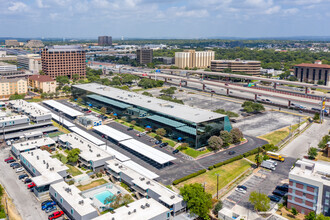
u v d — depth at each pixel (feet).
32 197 412.98
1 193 405.59
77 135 618.85
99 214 366.84
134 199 405.59
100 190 431.43
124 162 505.66
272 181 463.01
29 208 385.09
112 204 381.19
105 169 496.64
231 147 607.78
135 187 420.77
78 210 344.28
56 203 393.91
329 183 357.20
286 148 607.37
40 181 410.31
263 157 529.86
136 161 533.14
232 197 418.72
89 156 504.84
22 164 510.99
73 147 549.95
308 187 370.73
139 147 565.53
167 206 372.38
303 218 369.30
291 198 387.96
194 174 476.54
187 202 378.73
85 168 504.84
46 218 364.17
